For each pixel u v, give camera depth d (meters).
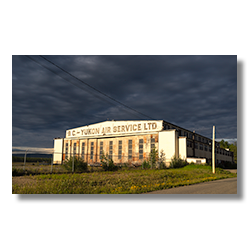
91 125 55.25
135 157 46.03
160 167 38.22
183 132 49.94
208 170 32.56
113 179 16.84
